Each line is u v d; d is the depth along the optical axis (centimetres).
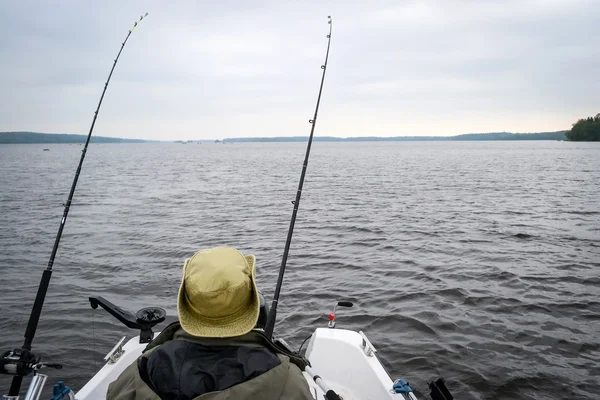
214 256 171
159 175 4169
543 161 6325
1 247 1142
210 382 151
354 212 1797
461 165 5638
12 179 3453
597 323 662
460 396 486
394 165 5803
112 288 824
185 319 163
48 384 509
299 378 167
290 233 372
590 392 491
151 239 1263
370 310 714
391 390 289
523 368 537
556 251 1105
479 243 1202
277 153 12962
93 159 8294
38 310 274
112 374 290
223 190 2759
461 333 630
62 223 321
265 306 274
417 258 1040
